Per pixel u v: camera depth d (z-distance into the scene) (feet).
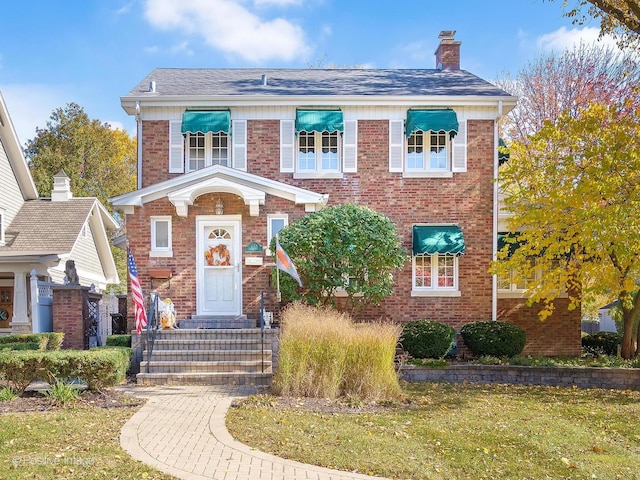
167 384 41.22
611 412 35.09
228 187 52.24
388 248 49.83
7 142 76.84
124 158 152.35
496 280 57.06
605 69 97.91
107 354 35.63
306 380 36.40
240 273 53.57
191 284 53.36
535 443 27.50
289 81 64.08
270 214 53.83
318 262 49.08
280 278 50.06
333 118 56.18
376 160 57.62
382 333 37.93
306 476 21.83
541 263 50.03
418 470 23.15
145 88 59.82
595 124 46.14
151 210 53.31
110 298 77.97
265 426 28.45
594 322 101.81
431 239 54.95
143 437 26.27
